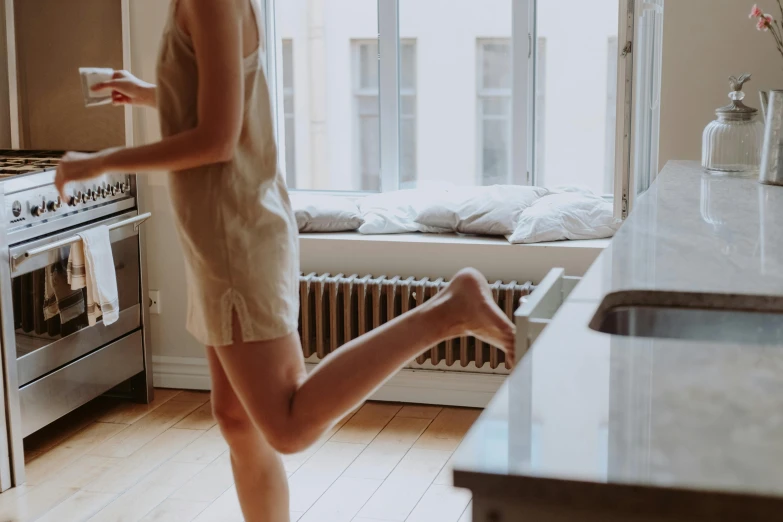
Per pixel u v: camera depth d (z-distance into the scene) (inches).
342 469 128.7
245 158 80.7
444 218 154.9
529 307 53.9
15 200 122.0
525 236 147.1
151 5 154.9
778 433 36.1
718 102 135.2
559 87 365.7
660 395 40.6
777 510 31.1
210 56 75.1
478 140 368.8
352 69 437.7
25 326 126.6
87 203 137.5
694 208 89.4
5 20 158.1
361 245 152.5
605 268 65.1
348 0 433.1
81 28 156.1
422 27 363.9
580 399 40.3
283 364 80.4
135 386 157.8
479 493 34.7
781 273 62.4
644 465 33.7
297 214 157.5
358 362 74.6
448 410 151.0
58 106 157.9
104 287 136.1
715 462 33.7
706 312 58.2
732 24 132.9
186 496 121.3
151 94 91.3
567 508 34.3
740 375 43.0
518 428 37.4
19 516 116.3
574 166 370.9
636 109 113.1
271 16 168.9
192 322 84.0
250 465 93.2
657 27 132.9
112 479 127.0
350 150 444.8
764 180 104.6
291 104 441.7
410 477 125.9
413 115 372.2
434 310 72.5
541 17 362.0
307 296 150.4
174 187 79.9
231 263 79.0
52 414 132.9
